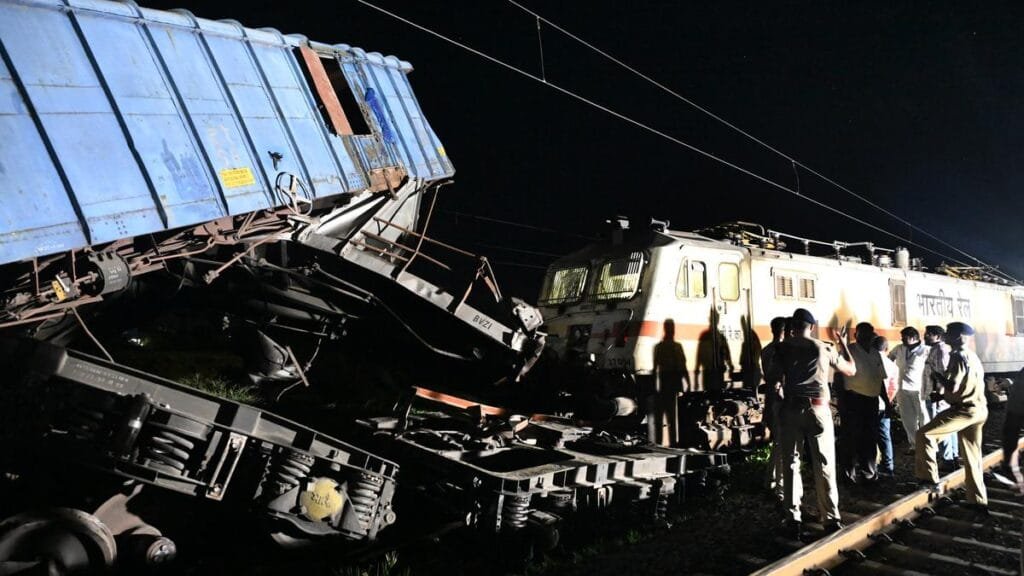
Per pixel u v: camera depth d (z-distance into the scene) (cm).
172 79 535
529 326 785
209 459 516
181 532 550
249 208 561
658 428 1015
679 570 591
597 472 745
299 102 652
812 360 677
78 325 579
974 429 763
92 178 455
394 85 803
